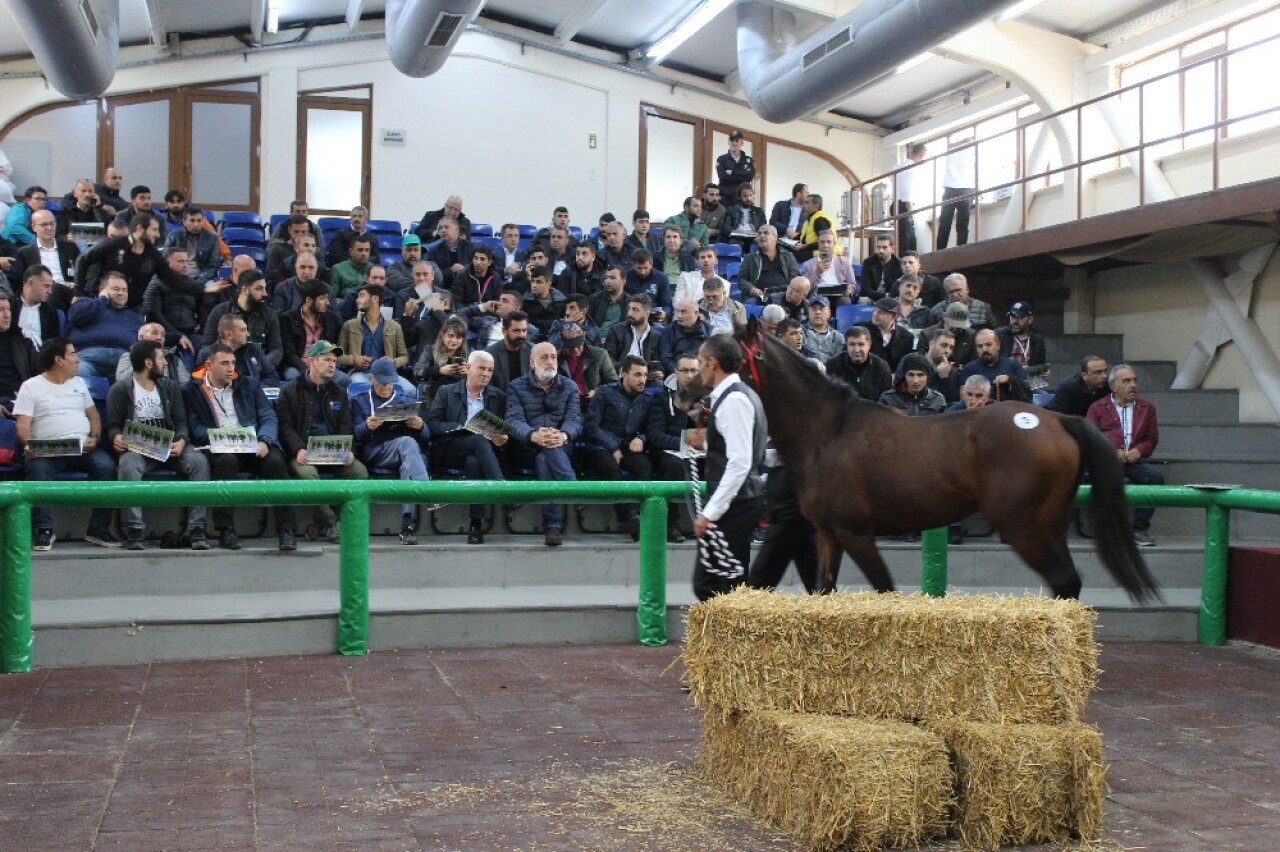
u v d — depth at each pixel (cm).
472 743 485
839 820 367
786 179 1880
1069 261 1224
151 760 454
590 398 916
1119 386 915
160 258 985
